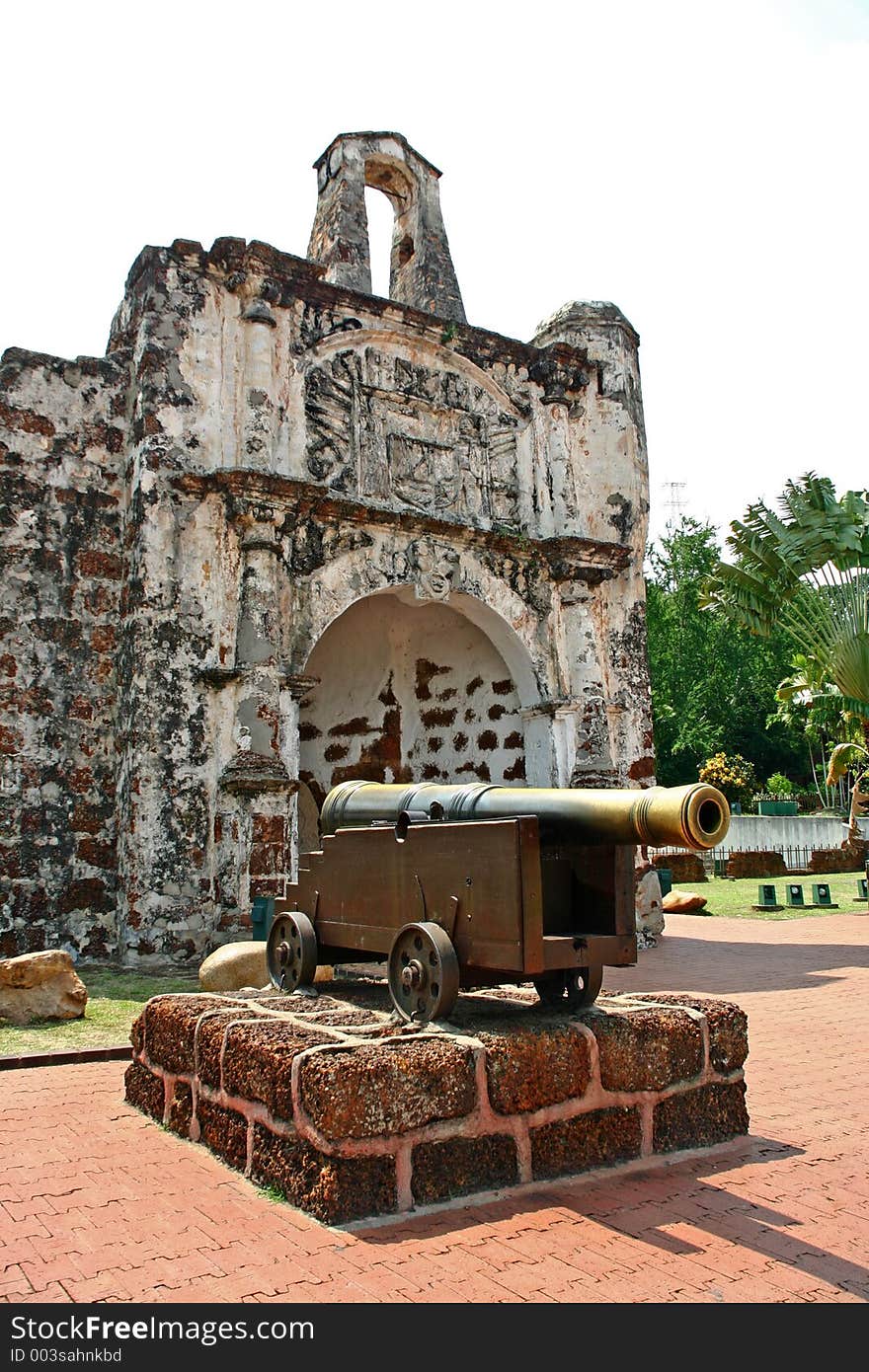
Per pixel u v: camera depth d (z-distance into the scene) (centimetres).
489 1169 411
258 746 1034
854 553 1622
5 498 1098
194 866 1021
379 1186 383
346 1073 382
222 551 1092
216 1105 458
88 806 1080
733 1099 496
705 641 4450
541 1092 430
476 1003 522
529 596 1341
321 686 1513
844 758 2912
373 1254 348
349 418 1225
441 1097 401
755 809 3769
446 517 1287
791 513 1647
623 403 1471
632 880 493
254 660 1055
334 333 1230
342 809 635
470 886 474
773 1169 447
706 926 1630
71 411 1145
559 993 509
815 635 1709
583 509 1427
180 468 1091
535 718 1335
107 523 1141
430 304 1466
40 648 1088
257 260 1162
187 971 971
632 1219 383
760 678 4428
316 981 614
